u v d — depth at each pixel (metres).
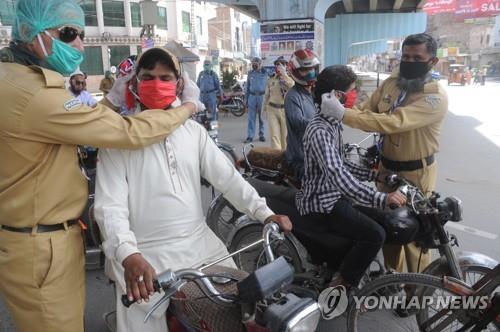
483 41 45.84
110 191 1.79
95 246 3.37
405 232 2.50
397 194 2.32
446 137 9.80
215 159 2.05
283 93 7.59
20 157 1.67
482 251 4.05
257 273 1.45
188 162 1.94
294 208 2.89
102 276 3.66
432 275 2.39
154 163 1.85
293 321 1.36
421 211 2.42
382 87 3.29
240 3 14.57
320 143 2.49
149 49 1.89
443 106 2.84
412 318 2.92
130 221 1.87
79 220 1.89
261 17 10.34
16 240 1.72
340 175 2.42
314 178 2.68
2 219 1.75
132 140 1.72
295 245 2.94
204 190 5.88
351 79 2.63
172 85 1.92
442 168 7.08
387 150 3.11
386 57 47.09
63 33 1.73
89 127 1.66
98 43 29.67
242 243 3.25
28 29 1.67
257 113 10.03
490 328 2.34
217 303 1.62
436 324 2.46
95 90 29.73
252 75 9.84
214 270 1.90
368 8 20.17
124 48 30.86
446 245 2.46
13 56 1.73
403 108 2.81
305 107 3.67
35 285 1.74
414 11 19.97
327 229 2.74
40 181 1.70
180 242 1.89
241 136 10.84
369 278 2.86
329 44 20.88
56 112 1.61
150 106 1.94
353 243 2.67
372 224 2.54
